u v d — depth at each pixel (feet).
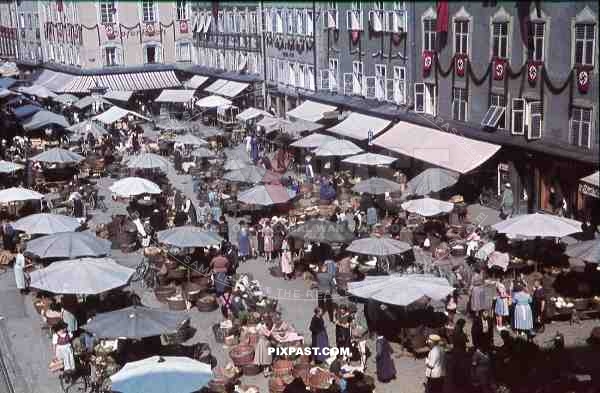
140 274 78.28
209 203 97.76
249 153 115.24
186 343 60.90
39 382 56.85
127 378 45.60
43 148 135.33
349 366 51.37
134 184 94.53
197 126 146.30
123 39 159.33
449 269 68.69
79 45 162.40
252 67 144.77
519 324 56.65
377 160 78.23
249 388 49.93
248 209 92.12
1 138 154.61
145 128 154.92
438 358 50.21
